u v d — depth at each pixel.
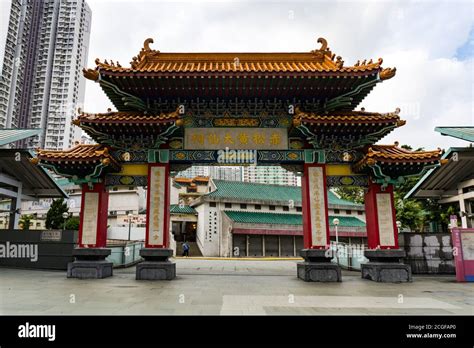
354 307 11.03
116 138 19.38
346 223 54.84
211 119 19.72
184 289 14.73
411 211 35.72
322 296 13.16
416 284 16.92
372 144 19.84
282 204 53.84
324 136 19.22
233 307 10.87
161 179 19.05
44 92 74.44
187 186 62.81
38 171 28.00
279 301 11.99
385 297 13.06
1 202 53.03
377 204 18.92
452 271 22.09
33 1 77.00
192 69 18.64
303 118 17.81
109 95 19.52
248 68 19.47
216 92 18.81
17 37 73.06
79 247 18.59
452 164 24.69
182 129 19.41
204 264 30.94
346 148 19.47
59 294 13.14
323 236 18.38
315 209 18.67
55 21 77.00
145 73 17.44
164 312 10.09
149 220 18.73
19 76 73.31
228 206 51.50
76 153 18.39
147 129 18.34
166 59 21.08
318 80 18.00
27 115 73.75
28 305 10.99
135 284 16.22
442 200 29.34
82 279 17.77
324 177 19.02
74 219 49.53
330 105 19.28
